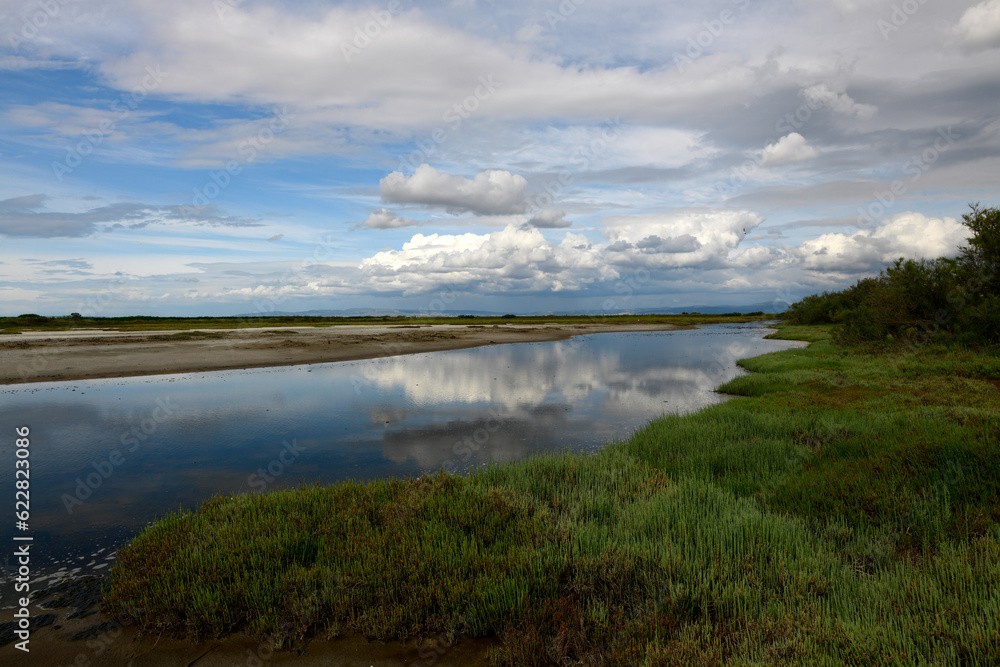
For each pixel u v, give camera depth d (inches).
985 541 214.5
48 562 263.6
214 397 767.7
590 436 546.3
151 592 214.1
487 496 302.0
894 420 441.7
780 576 208.1
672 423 523.2
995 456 286.0
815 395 645.9
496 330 2741.1
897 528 244.7
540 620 193.5
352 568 225.9
